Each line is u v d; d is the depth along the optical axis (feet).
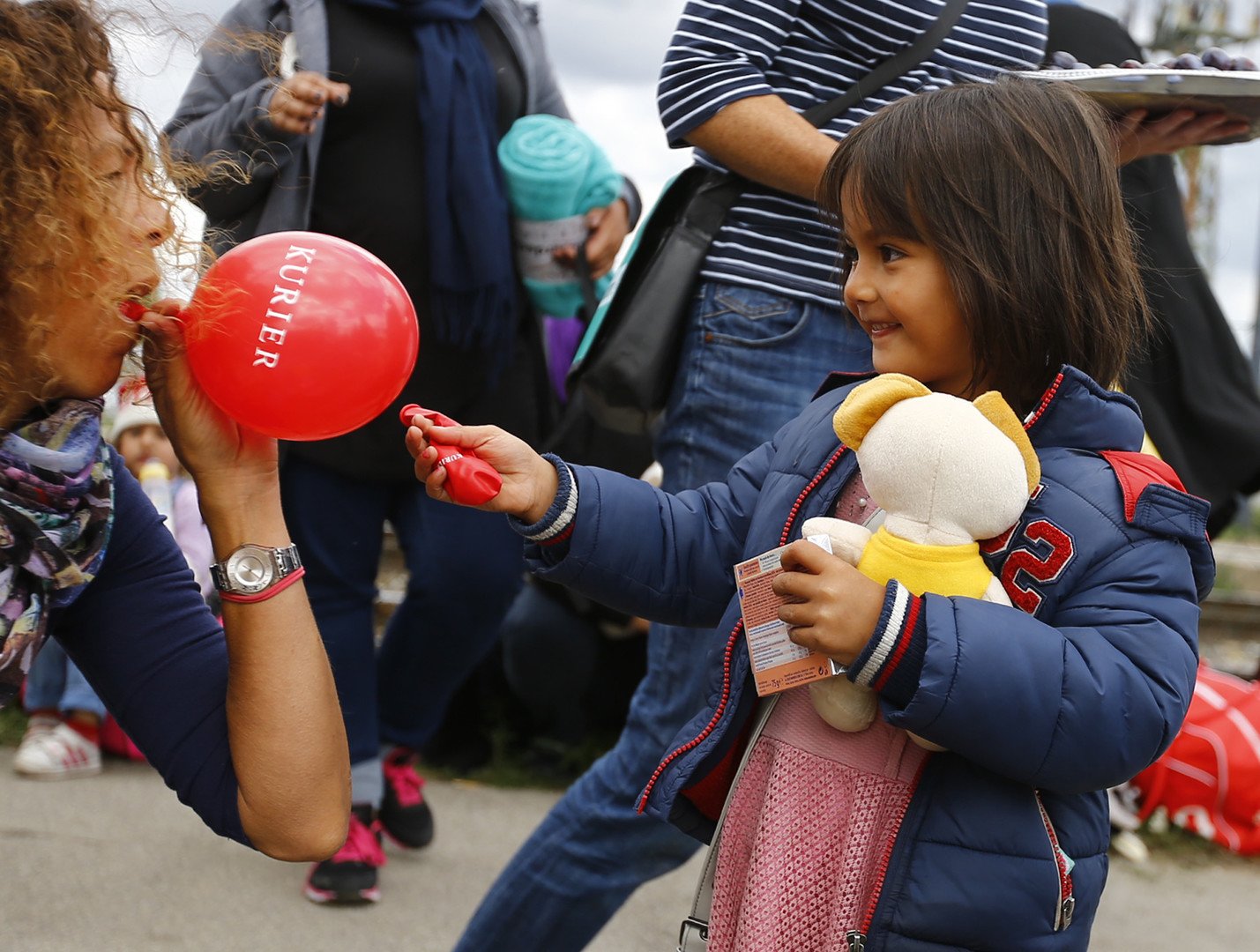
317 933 10.30
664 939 10.81
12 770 14.26
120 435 16.11
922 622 4.79
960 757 5.15
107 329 4.74
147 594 5.44
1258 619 24.93
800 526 5.70
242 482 5.18
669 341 7.95
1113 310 5.45
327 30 10.48
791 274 7.74
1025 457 5.04
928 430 4.93
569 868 7.80
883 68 7.77
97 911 10.43
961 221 5.27
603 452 10.30
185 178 5.14
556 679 14.90
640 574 5.99
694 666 7.46
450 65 10.71
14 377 4.69
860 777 5.28
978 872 5.02
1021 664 4.74
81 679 14.25
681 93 7.75
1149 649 4.91
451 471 5.63
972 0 7.86
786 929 5.28
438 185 10.65
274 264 4.86
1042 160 5.34
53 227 4.47
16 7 4.73
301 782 5.20
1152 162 10.48
